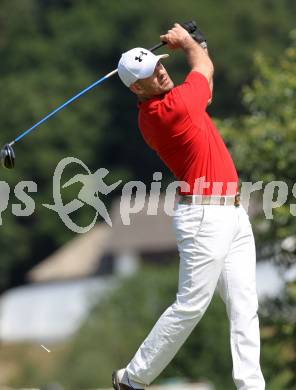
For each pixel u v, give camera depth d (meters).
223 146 25.53
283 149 43.38
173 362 71.88
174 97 24.98
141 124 25.70
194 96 25.03
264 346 46.03
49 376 94.06
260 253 45.41
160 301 91.19
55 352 99.19
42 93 194.38
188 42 25.88
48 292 152.25
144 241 158.12
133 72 25.09
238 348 25.28
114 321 92.81
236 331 25.31
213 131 25.50
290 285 44.56
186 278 25.33
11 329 146.38
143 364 25.52
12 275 183.75
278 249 44.94
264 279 86.44
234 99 197.12
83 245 167.62
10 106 188.38
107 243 160.12
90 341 92.25
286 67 46.09
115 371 26.03
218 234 25.06
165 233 158.25
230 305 25.44
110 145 197.12
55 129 188.88
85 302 116.25
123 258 158.12
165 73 25.30
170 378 71.81
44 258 183.75
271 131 43.97
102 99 199.12
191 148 25.06
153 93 25.28
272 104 45.25
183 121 24.92
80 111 195.00
